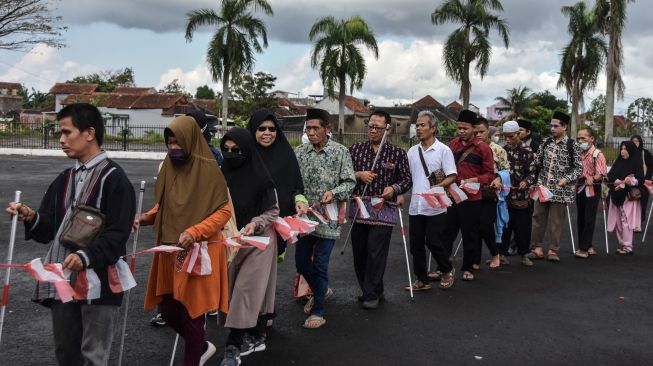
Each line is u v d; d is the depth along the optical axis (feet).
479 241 25.45
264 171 14.43
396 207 19.47
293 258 26.66
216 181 12.37
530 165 26.66
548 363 15.11
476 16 115.44
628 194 29.58
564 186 27.09
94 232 10.30
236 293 13.89
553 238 27.68
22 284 20.63
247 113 191.52
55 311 10.76
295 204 15.56
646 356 15.75
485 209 24.88
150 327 16.81
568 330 17.74
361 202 18.79
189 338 12.55
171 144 12.23
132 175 60.70
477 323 18.20
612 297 21.50
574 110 132.87
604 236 34.78
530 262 26.55
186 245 11.75
